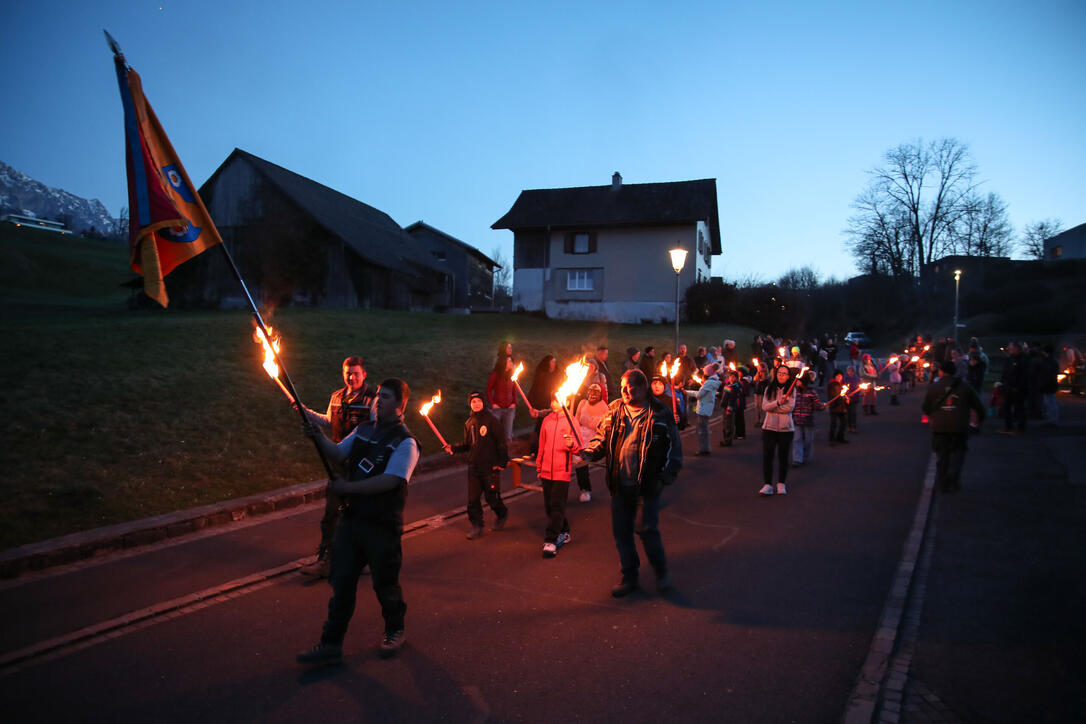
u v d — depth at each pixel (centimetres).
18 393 992
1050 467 1018
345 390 589
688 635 469
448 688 396
